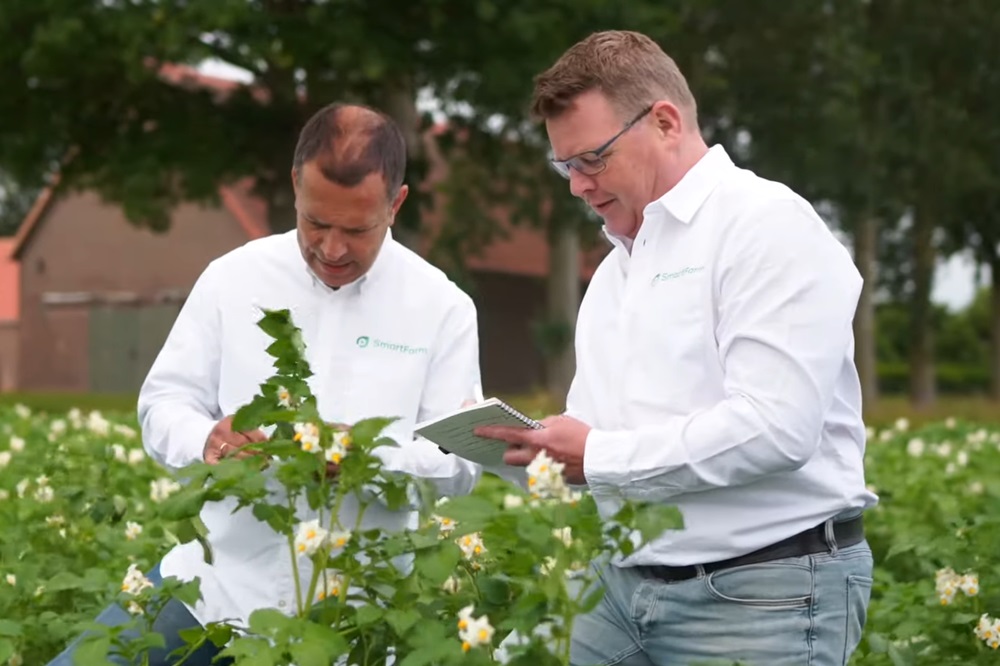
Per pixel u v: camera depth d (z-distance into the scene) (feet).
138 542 21.36
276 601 15.44
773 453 13.42
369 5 84.12
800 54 110.52
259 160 93.45
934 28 128.57
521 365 168.25
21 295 173.88
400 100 94.58
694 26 109.50
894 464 38.93
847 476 14.32
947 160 131.03
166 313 163.32
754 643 14.05
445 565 13.08
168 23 77.41
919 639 18.69
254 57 80.18
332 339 15.74
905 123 132.16
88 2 80.94
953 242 158.51
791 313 13.50
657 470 13.66
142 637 14.20
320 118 14.93
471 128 101.60
